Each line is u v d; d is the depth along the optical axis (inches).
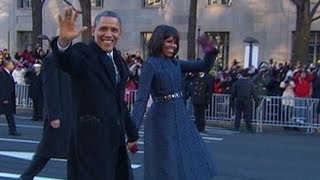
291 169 354.0
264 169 351.3
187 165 204.1
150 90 203.6
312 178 325.7
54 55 150.2
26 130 516.4
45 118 266.4
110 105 159.3
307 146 465.7
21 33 1344.7
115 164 162.1
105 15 161.8
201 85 558.9
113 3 1238.9
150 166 204.8
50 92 256.8
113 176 160.2
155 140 204.5
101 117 157.3
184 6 1167.0
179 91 209.0
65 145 263.0
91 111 157.3
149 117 207.8
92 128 157.2
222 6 1147.9
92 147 157.1
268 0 1109.1
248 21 1124.5
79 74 156.6
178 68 209.6
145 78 202.2
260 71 647.1
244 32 1128.8
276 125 597.9
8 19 1350.9
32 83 605.6
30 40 1336.1
